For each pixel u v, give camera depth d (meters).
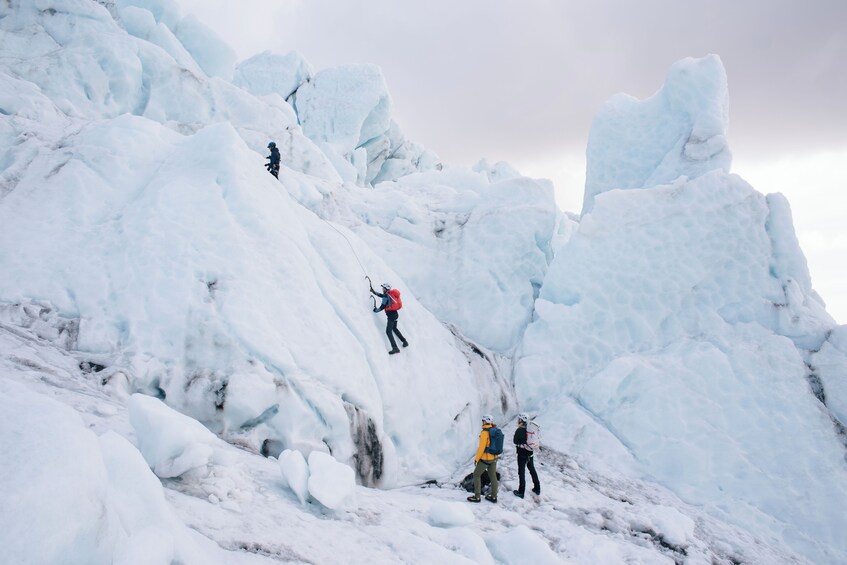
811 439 7.92
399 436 8.02
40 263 6.84
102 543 2.00
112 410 4.85
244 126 15.27
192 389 6.21
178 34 21.50
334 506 4.32
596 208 10.73
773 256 10.04
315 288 7.91
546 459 8.14
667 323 10.00
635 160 13.76
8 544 1.63
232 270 7.10
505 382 10.30
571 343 10.30
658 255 10.27
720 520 7.35
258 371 6.41
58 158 8.38
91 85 13.80
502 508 6.37
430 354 9.40
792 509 7.37
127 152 8.61
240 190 8.03
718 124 12.29
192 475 3.99
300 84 33.00
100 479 2.10
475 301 11.52
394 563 3.81
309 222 9.28
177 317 6.54
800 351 9.07
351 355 7.59
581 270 10.60
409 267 11.60
